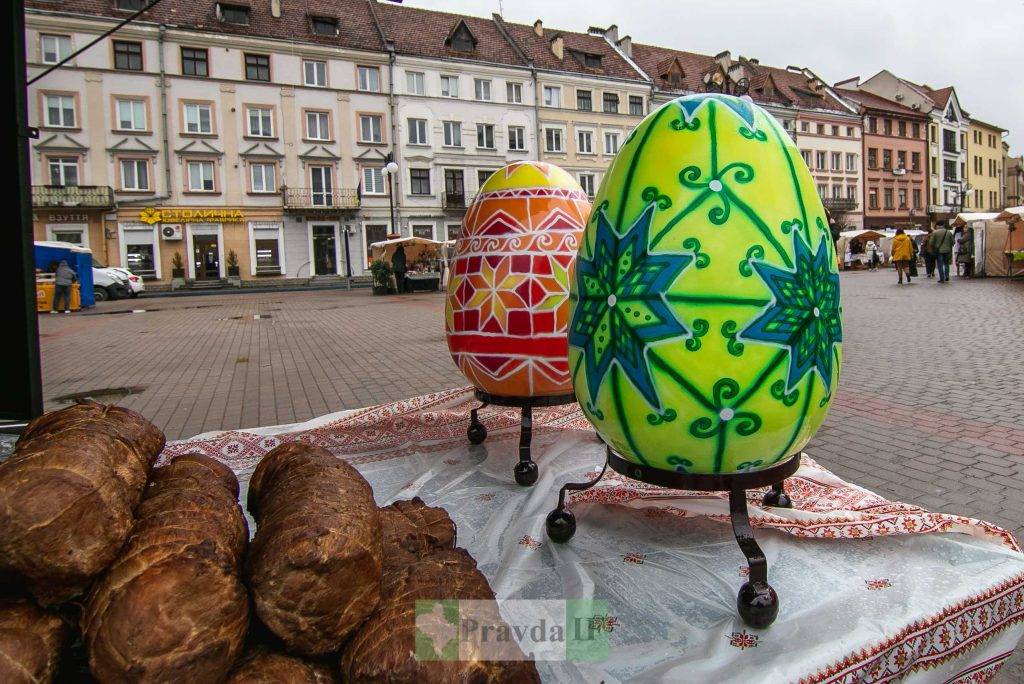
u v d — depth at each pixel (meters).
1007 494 3.31
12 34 3.00
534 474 2.85
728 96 1.82
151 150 33.81
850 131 56.41
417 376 7.43
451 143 40.53
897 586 1.81
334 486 1.23
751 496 2.58
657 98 46.72
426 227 40.50
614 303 1.75
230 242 36.09
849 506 2.38
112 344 11.68
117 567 1.03
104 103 32.78
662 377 1.67
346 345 10.58
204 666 0.99
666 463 1.80
